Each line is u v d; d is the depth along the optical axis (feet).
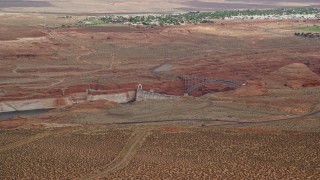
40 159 506.89
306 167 463.83
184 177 440.45
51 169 474.49
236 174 446.60
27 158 510.17
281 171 452.76
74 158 510.17
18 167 480.64
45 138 607.78
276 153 515.09
